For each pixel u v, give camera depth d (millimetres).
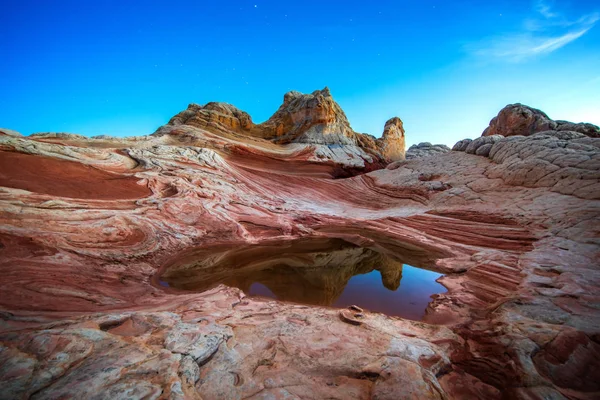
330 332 4688
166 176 14164
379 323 5164
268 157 22609
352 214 15320
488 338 4539
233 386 3219
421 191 17125
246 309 5684
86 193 10617
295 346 4172
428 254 9641
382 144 33188
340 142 27594
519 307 5395
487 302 5992
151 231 9742
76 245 7730
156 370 3186
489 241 9961
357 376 3486
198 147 19344
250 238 11070
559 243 8750
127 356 3420
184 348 3729
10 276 5727
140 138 19891
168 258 8742
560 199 11438
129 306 5504
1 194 8539
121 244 8602
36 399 2625
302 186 19922
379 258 9508
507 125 23000
